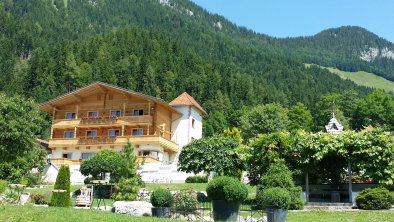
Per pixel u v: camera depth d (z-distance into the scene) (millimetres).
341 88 151125
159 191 18203
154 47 134000
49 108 58844
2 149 31250
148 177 40500
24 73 105125
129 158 30000
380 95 94438
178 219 16656
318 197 27141
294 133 25359
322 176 27703
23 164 35750
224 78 121250
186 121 57594
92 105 57250
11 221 12828
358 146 23828
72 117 57969
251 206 22234
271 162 24453
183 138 57000
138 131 55031
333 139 24281
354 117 95875
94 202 24609
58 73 106500
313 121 95500
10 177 34062
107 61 116625
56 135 58219
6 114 31703
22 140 32062
